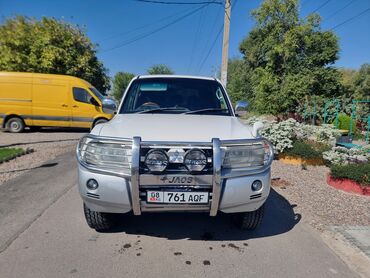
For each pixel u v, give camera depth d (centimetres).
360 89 2411
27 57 1673
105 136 285
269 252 308
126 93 434
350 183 498
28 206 416
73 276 259
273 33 1770
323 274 272
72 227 354
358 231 350
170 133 290
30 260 281
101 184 278
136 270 271
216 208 279
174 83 448
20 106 1221
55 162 696
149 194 273
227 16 1305
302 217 400
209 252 306
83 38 1841
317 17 1734
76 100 1230
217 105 424
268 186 302
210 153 275
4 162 680
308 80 1608
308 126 827
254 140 297
